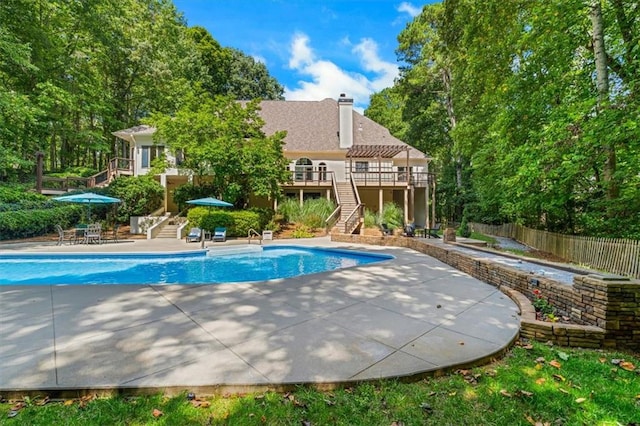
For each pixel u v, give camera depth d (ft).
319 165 75.20
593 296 12.35
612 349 11.46
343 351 10.12
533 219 47.39
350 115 74.64
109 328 12.10
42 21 60.59
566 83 34.55
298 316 13.73
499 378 8.85
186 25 99.14
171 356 9.70
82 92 67.72
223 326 12.39
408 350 10.21
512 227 55.83
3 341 10.80
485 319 13.43
